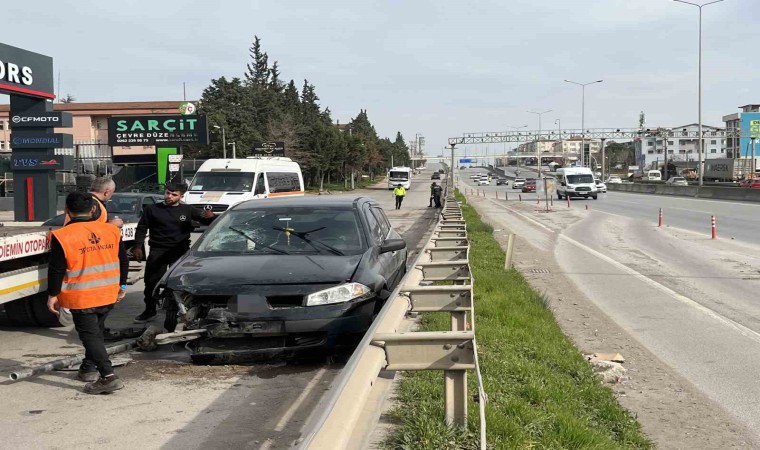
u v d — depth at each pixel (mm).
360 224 7723
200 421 4984
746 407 5895
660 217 27047
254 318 6117
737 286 12484
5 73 23594
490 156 152250
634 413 5723
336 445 2574
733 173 88062
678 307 10516
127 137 46281
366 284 6488
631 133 100375
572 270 14680
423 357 3742
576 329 9016
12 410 5254
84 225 5680
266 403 5367
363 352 3455
